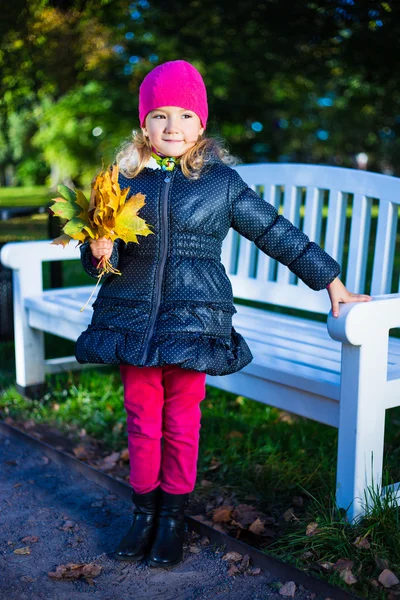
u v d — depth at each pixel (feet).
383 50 19.21
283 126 40.04
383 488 7.13
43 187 74.69
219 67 32.01
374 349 6.66
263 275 10.64
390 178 9.04
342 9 17.92
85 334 6.48
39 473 8.93
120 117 42.83
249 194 6.60
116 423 10.47
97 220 5.86
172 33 25.98
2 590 6.25
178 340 6.12
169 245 6.38
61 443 9.93
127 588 6.32
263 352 8.14
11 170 101.19
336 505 7.06
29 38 22.91
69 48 26.40
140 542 6.80
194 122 6.59
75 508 7.95
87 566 6.59
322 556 6.58
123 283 6.46
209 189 6.47
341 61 21.08
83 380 12.14
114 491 8.34
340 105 42.32
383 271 9.14
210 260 6.47
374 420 6.83
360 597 5.85
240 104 33.35
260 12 20.13
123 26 27.91
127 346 6.17
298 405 7.57
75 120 49.75
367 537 6.70
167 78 6.46
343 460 6.92
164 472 6.89
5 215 14.11
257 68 26.30
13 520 7.66
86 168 51.78
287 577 6.36
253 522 7.32
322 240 23.35
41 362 11.80
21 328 11.49
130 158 6.79
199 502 8.02
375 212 33.32
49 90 29.04
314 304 9.86
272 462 8.77
